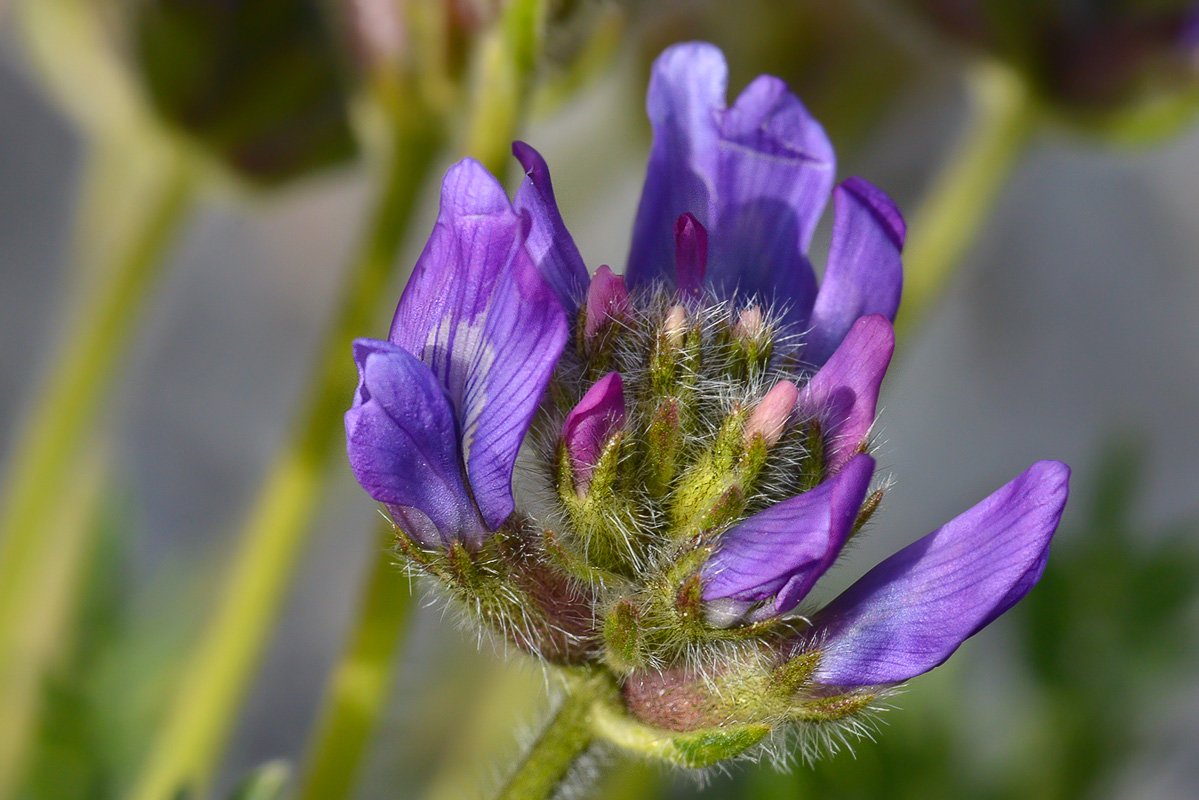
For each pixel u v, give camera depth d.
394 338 0.15
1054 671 0.20
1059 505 0.15
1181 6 0.19
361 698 0.17
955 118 0.21
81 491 0.21
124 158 0.20
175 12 0.19
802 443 0.16
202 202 0.20
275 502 0.19
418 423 0.15
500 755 0.20
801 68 0.20
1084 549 0.20
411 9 0.18
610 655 0.16
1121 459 0.20
